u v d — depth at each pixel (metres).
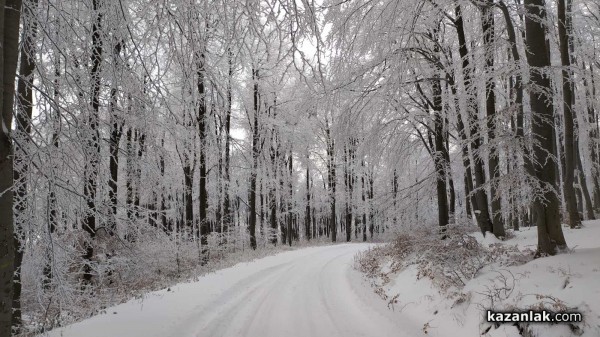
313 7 5.23
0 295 3.44
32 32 6.22
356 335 5.93
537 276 5.74
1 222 3.48
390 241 15.06
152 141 7.70
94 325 6.07
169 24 5.68
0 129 3.51
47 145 6.17
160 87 6.21
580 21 16.12
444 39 13.88
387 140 14.45
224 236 20.58
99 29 6.43
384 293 8.84
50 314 7.50
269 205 29.52
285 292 9.43
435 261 8.27
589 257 5.79
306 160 33.16
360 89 11.77
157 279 12.52
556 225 6.72
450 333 5.76
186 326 6.34
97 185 8.19
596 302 4.42
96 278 11.04
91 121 7.52
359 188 33.81
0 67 3.43
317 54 5.59
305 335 5.97
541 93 6.92
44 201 6.59
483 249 8.67
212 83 6.36
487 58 11.16
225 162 16.89
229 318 6.98
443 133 13.70
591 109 17.86
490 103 11.22
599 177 19.20
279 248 23.67
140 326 6.06
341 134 12.71
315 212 48.16
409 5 9.45
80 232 9.12
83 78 7.07
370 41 10.32
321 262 15.88
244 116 23.75
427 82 13.45
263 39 5.68
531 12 7.21
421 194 15.55
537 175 6.88
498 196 7.11
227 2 5.58
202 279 11.11
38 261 6.77
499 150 7.59
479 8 10.67
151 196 12.38
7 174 3.56
